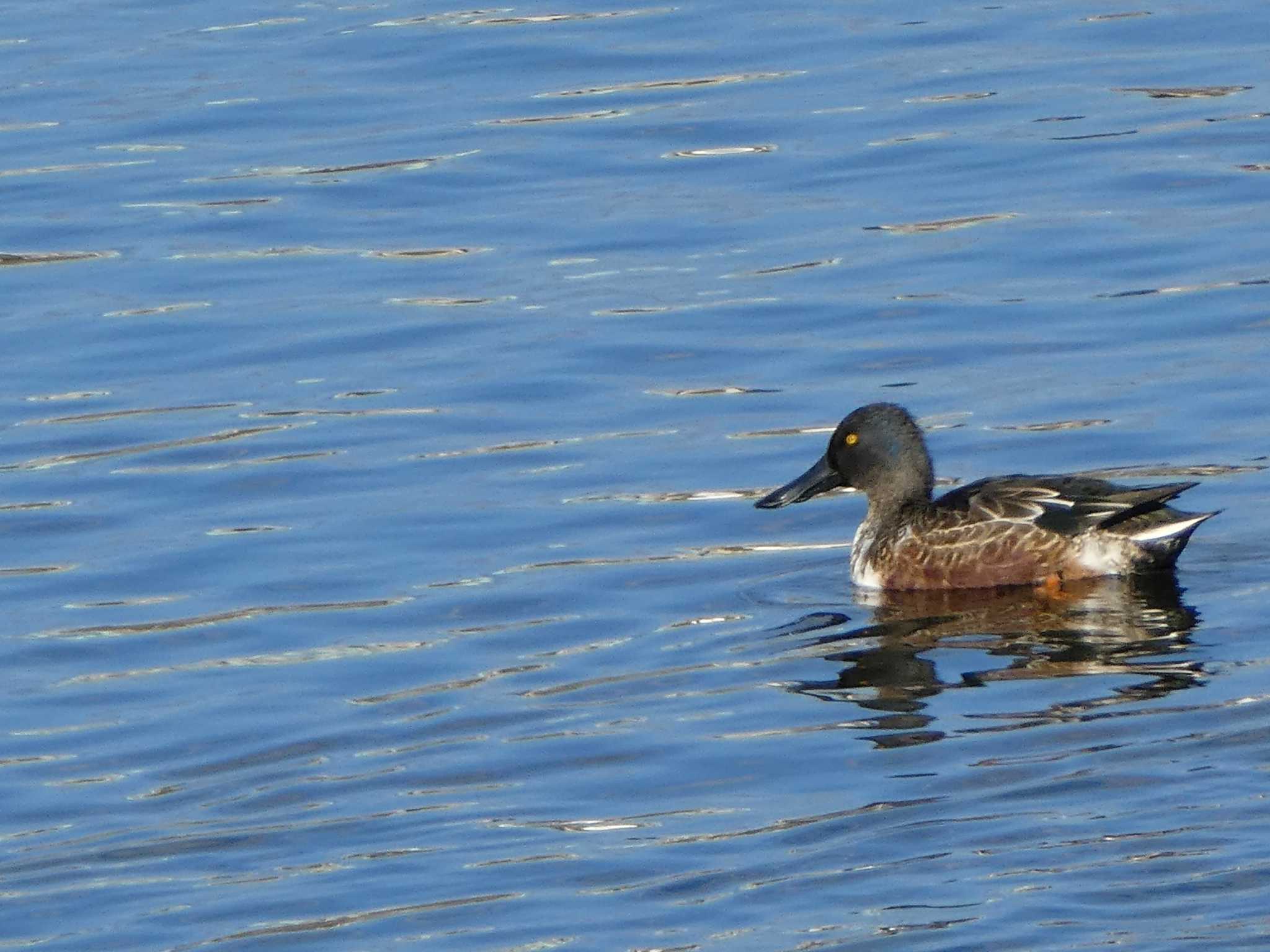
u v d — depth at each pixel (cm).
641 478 1747
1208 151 2462
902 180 2450
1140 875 1014
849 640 1412
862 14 3105
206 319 2158
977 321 2047
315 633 1466
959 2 3134
